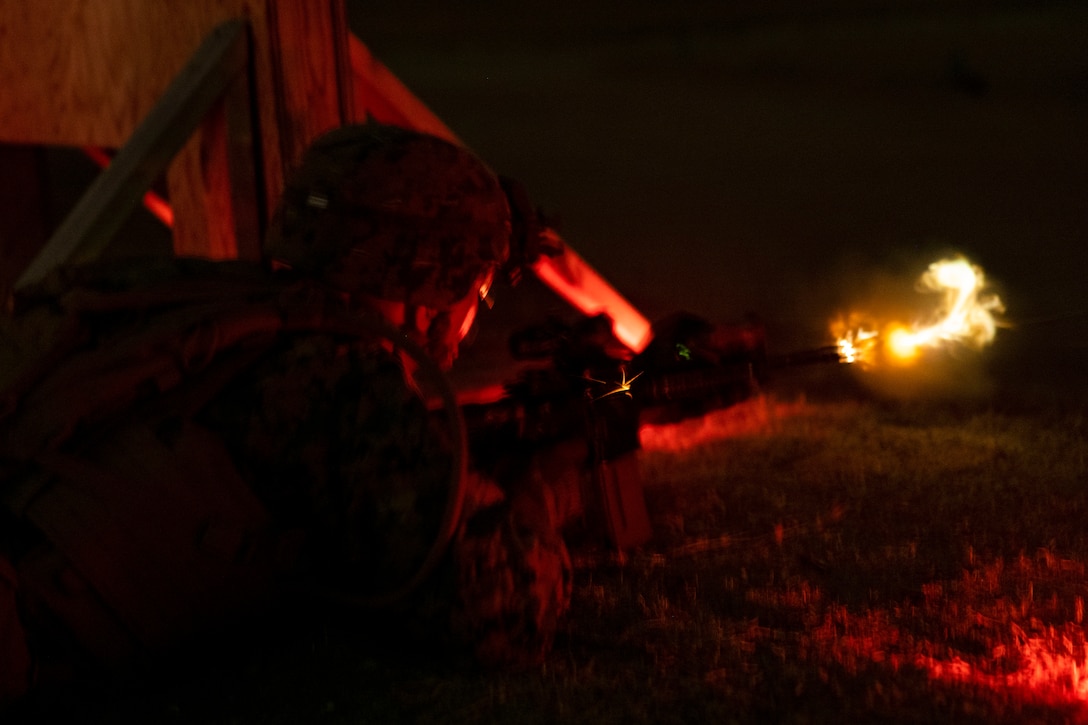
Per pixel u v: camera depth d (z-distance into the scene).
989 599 2.94
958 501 3.70
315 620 2.82
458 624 2.44
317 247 2.63
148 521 2.33
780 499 3.82
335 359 2.47
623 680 2.54
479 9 41.72
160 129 4.23
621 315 5.36
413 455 2.44
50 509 2.31
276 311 2.46
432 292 2.69
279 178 4.29
